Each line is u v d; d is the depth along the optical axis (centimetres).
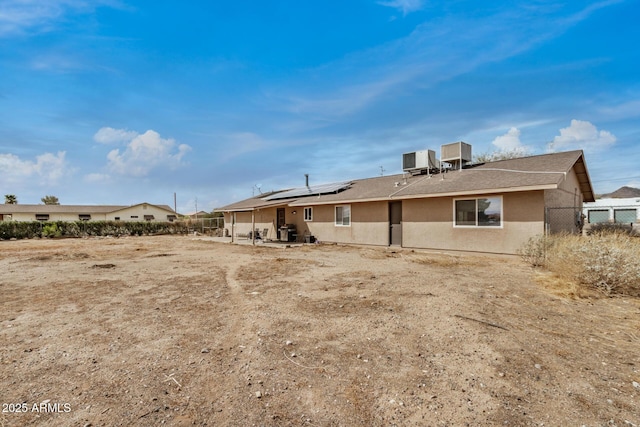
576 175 1490
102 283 760
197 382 296
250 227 2452
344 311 506
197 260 1173
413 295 594
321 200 1780
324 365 328
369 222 1584
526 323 444
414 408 252
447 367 320
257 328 438
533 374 304
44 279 816
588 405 254
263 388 285
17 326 455
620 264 604
